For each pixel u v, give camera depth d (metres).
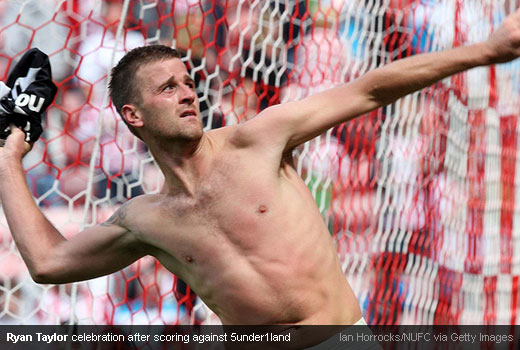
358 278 16.48
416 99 17.36
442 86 17.45
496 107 18.48
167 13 18.62
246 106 16.17
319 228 8.84
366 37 17.78
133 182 17.70
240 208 8.54
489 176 18.31
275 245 8.48
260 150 8.66
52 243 9.35
